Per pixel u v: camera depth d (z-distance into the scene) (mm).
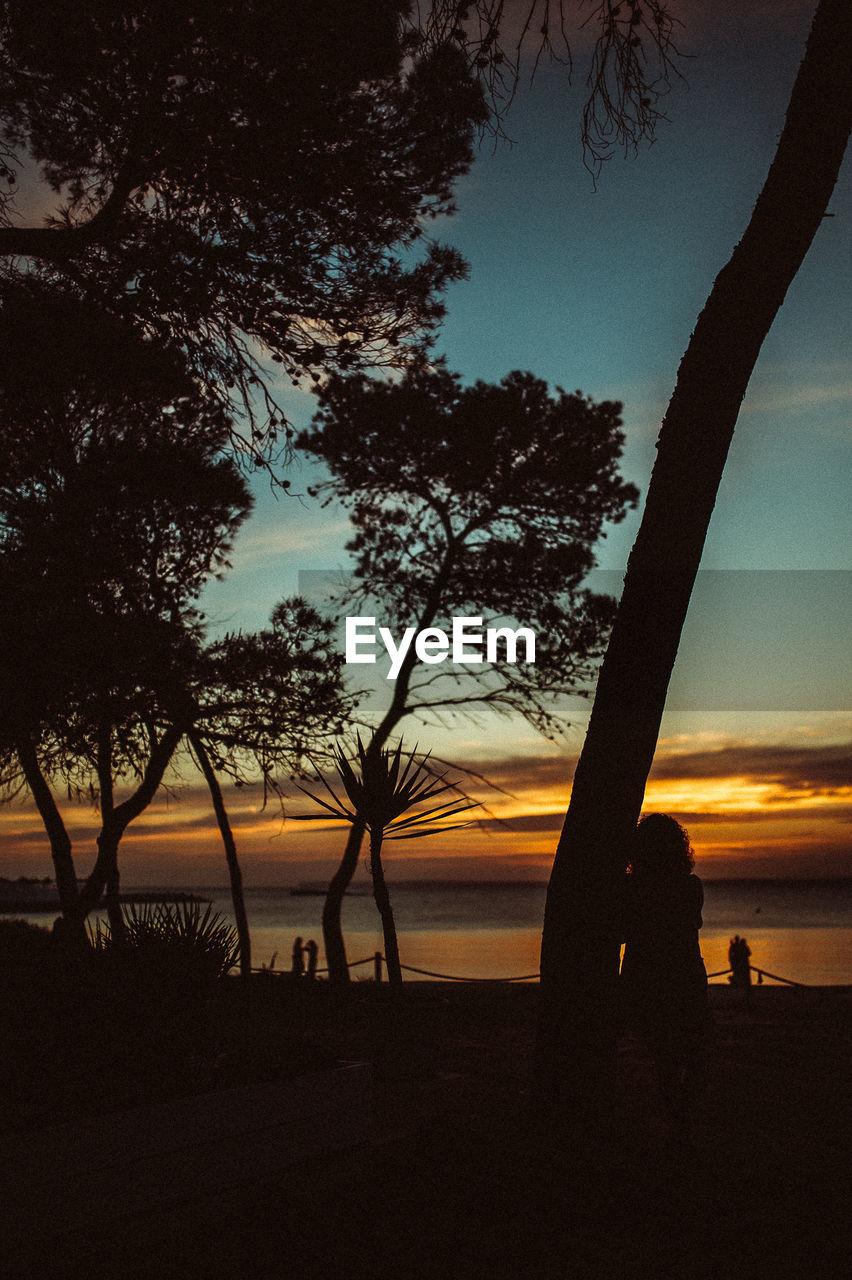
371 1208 4074
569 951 5574
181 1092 4023
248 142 7109
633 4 6312
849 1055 8039
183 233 7402
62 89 6980
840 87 5852
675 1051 5035
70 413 9102
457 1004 11492
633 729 5727
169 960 4660
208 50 6969
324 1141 4387
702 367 5953
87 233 7371
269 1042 4832
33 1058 3994
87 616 9055
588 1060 5438
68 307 7266
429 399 15352
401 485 16516
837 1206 4168
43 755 10125
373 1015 10258
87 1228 3420
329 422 15680
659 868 5344
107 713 9453
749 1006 12023
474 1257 3664
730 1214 4105
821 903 123750
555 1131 5289
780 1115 6012
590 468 15547
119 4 6660
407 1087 6691
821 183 5859
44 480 9508
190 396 8664
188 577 10867
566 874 5680
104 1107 3711
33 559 9078
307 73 7070
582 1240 3844
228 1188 3932
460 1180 4395
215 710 10883
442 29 6707
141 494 9938
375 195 7688
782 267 5895
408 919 100062
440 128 7750
